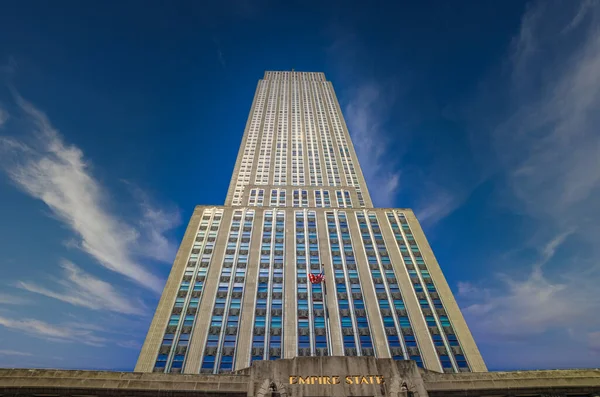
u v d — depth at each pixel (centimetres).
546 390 2241
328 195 9069
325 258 6278
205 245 6462
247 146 11981
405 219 7419
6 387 2059
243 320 5097
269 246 6494
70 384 2119
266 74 17150
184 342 4759
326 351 4759
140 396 2142
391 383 2119
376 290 5684
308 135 12419
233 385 2200
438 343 4894
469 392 2200
